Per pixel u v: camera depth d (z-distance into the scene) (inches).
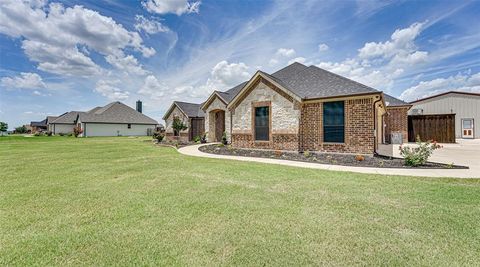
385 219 157.2
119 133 1947.6
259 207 180.9
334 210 173.9
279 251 119.0
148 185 248.7
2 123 2470.5
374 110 451.2
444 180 262.5
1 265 108.7
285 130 526.9
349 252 117.9
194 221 156.1
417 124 860.6
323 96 485.4
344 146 466.0
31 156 498.6
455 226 145.7
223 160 429.7
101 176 293.7
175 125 941.2
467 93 1046.4
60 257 115.2
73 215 167.9
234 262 109.9
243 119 599.2
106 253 118.3
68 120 2170.3
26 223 154.8
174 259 112.6
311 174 300.5
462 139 1005.8
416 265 106.7
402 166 355.6
